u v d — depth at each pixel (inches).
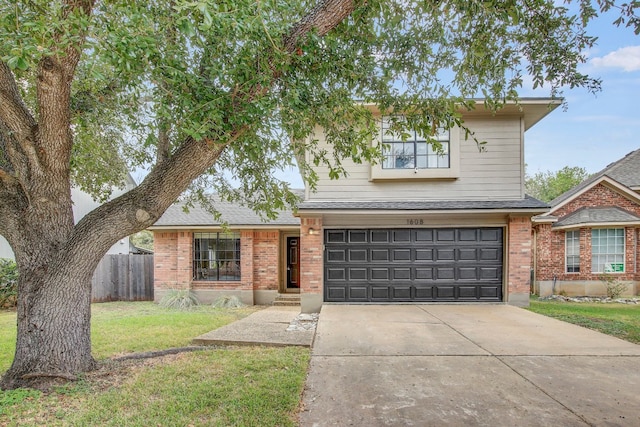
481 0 151.9
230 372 180.9
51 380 162.2
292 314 371.2
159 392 155.3
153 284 546.9
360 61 181.5
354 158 207.0
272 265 513.7
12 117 154.3
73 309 173.0
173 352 219.6
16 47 100.7
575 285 511.5
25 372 163.3
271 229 509.4
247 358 204.7
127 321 335.9
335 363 189.5
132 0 111.3
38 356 164.4
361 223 378.0
